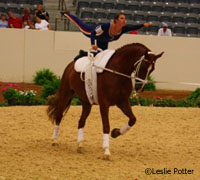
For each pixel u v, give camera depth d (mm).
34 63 27125
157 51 27531
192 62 27625
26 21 28359
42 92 22000
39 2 33250
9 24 28078
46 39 27062
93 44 12289
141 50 11445
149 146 13477
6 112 17203
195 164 11680
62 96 13305
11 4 32625
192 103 20797
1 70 27047
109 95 11773
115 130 12383
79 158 11922
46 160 11594
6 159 11578
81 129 12797
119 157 12125
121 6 33562
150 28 32000
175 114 17562
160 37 27438
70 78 12891
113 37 12422
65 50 27125
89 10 32469
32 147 13016
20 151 12492
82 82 12500
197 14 33656
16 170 10570
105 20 31359
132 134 14883
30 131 14969
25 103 20234
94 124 15984
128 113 11969
